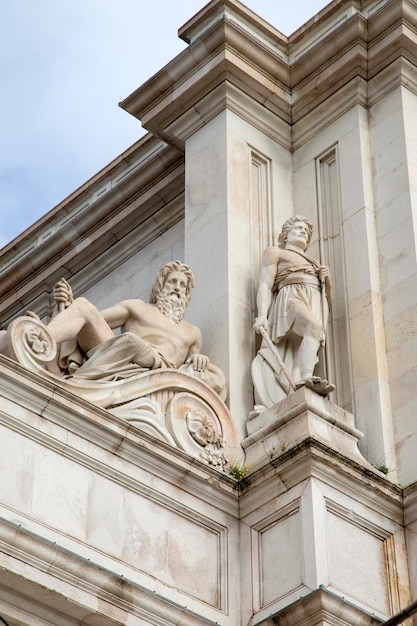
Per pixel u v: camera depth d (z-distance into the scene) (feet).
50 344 143.64
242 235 170.81
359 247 168.86
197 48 181.47
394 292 164.45
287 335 160.66
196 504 145.18
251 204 174.81
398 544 147.74
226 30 179.32
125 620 132.36
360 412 158.51
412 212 167.63
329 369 163.02
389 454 154.40
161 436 147.23
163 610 135.13
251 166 178.50
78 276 204.13
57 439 138.10
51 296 207.51
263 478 146.51
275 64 183.01
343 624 136.56
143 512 141.18
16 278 209.46
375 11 181.98
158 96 185.98
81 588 130.82
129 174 196.03
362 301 164.96
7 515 131.44
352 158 176.04
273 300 164.04
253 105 181.98
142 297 192.34
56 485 136.26
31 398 138.00
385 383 159.43
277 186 178.81
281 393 156.15
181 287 162.61
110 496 139.54
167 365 156.35
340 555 141.69
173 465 144.77
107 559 136.26
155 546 140.36
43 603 130.11
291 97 184.24
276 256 166.30
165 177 192.03
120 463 141.69
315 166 179.73
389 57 179.73
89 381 146.30
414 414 155.63
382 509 148.46
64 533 134.62
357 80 180.24
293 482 144.56
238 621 141.59
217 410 153.38
